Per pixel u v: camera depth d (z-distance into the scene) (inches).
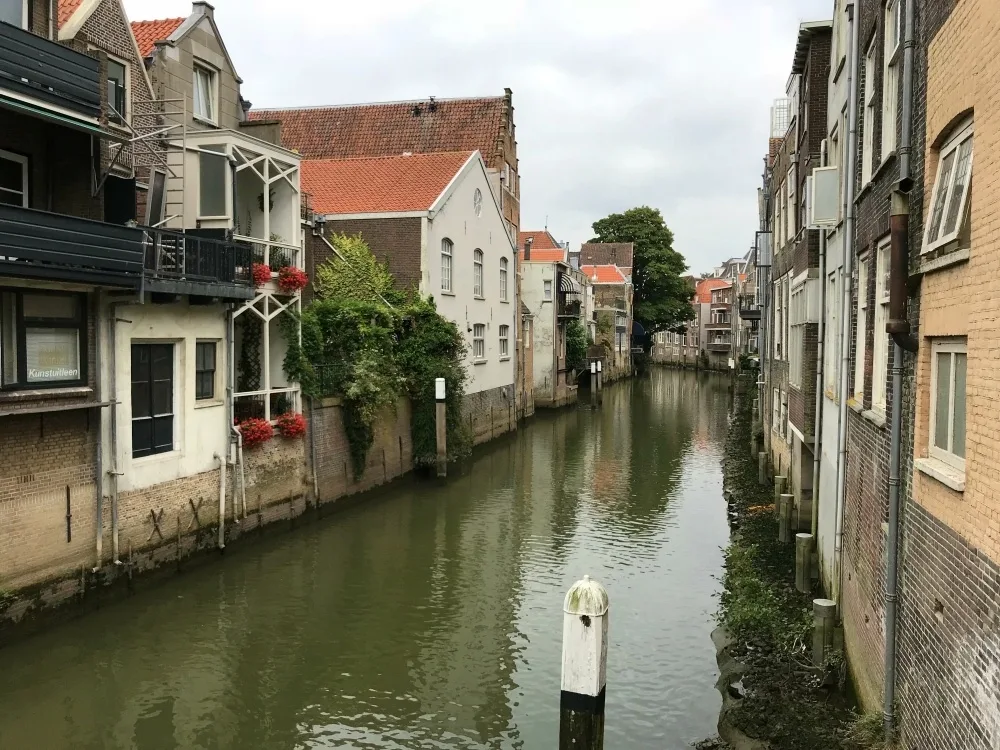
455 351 894.4
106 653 399.2
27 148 446.0
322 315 713.6
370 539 616.4
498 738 330.3
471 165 1045.8
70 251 394.3
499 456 1023.6
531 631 442.3
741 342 2603.3
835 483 407.2
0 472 381.1
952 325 204.8
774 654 369.1
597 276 2532.0
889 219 293.6
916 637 229.1
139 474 468.8
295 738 327.0
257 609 465.1
